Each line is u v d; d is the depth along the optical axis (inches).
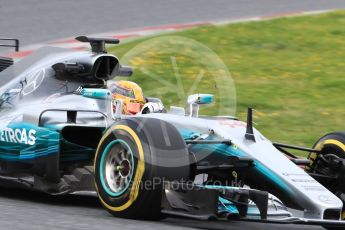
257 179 901.2
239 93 1955.0
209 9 2751.0
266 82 2059.5
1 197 1056.2
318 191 868.6
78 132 1038.4
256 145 920.9
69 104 1050.7
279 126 1717.5
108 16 2586.1
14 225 805.9
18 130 1045.2
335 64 2222.0
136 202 859.4
